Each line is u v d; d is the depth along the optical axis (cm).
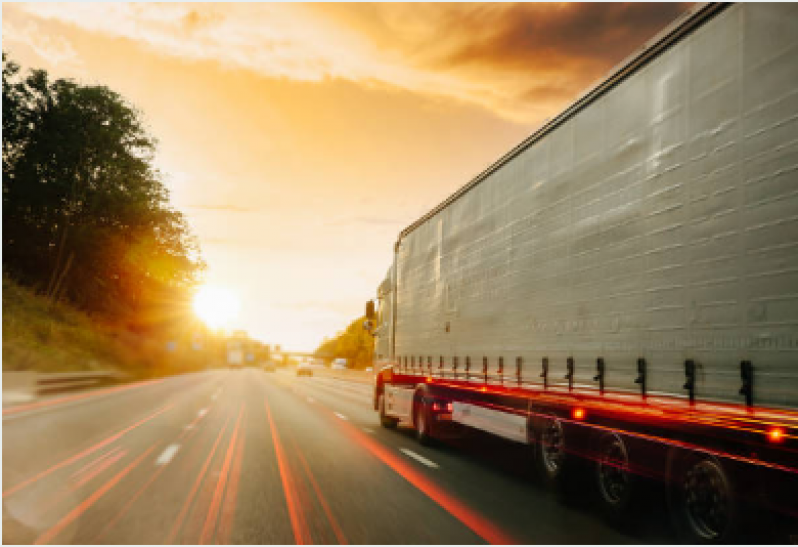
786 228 412
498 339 936
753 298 434
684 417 503
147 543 532
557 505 718
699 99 511
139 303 5959
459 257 1135
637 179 594
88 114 4753
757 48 451
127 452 1036
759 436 430
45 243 4791
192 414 1788
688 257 509
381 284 1795
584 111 711
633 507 612
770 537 462
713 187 486
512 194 909
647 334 560
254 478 841
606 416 636
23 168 4581
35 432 1238
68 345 4003
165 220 5169
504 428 912
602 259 650
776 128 427
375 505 698
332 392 3369
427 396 1249
